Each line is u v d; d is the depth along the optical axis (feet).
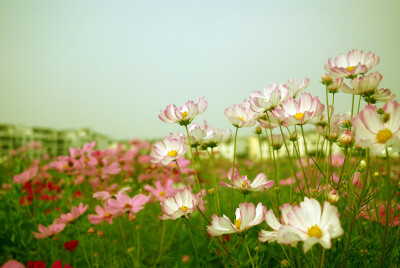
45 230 2.71
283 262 2.08
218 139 2.37
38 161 5.35
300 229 1.70
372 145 1.73
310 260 2.04
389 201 1.80
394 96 2.03
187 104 2.21
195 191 3.46
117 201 2.77
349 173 1.98
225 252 2.09
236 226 1.96
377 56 2.20
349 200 2.00
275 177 2.35
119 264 2.87
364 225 2.57
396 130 1.73
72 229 3.14
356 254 2.06
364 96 2.03
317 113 2.02
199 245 3.08
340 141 1.99
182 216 2.13
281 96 2.26
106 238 3.15
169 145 2.31
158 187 3.12
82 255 3.06
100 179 3.83
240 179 2.09
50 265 2.92
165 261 3.06
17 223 3.37
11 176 3.78
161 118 2.24
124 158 4.22
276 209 2.21
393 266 1.95
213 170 2.29
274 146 2.35
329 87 2.19
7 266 1.71
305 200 1.73
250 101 2.26
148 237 3.45
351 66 2.25
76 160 3.67
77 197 3.80
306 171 2.85
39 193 4.01
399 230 1.91
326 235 1.64
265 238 1.81
